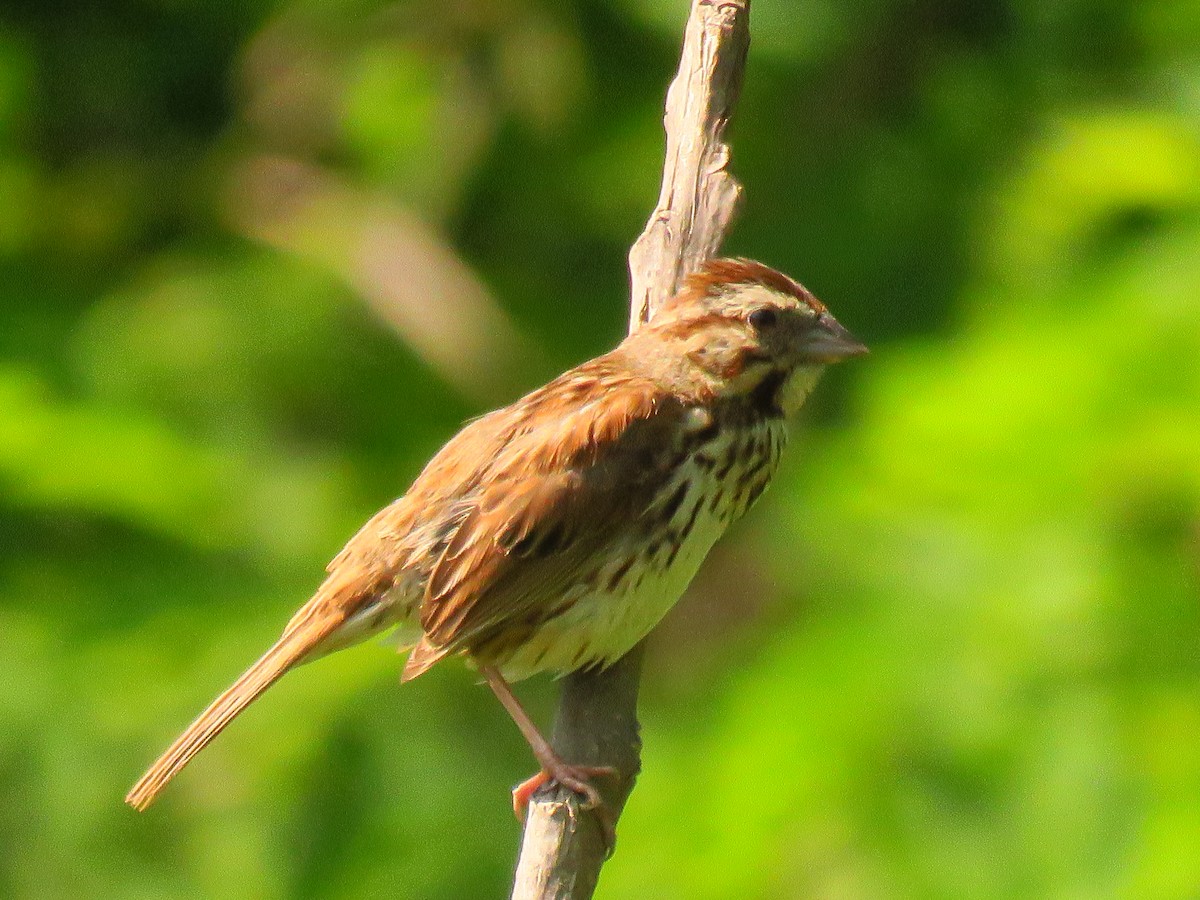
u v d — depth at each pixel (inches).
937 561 458.9
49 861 496.4
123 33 669.9
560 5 636.1
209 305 582.9
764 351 364.2
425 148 637.3
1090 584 441.4
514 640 357.7
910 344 533.3
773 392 368.2
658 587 358.6
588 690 352.8
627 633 355.3
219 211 641.0
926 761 446.6
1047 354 456.8
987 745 441.7
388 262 603.8
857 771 448.8
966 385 456.8
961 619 450.9
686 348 365.1
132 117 665.0
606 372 368.2
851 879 442.9
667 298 371.9
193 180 649.6
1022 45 634.2
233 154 657.6
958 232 614.9
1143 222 525.0
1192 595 439.8
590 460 356.5
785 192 639.8
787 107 645.9
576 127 636.7
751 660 513.7
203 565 515.2
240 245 626.2
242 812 498.3
